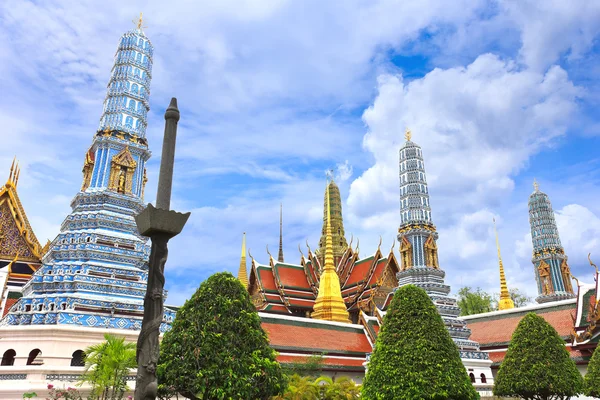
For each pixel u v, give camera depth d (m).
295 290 70.44
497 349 51.25
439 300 50.44
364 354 47.81
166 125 16.38
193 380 18.20
